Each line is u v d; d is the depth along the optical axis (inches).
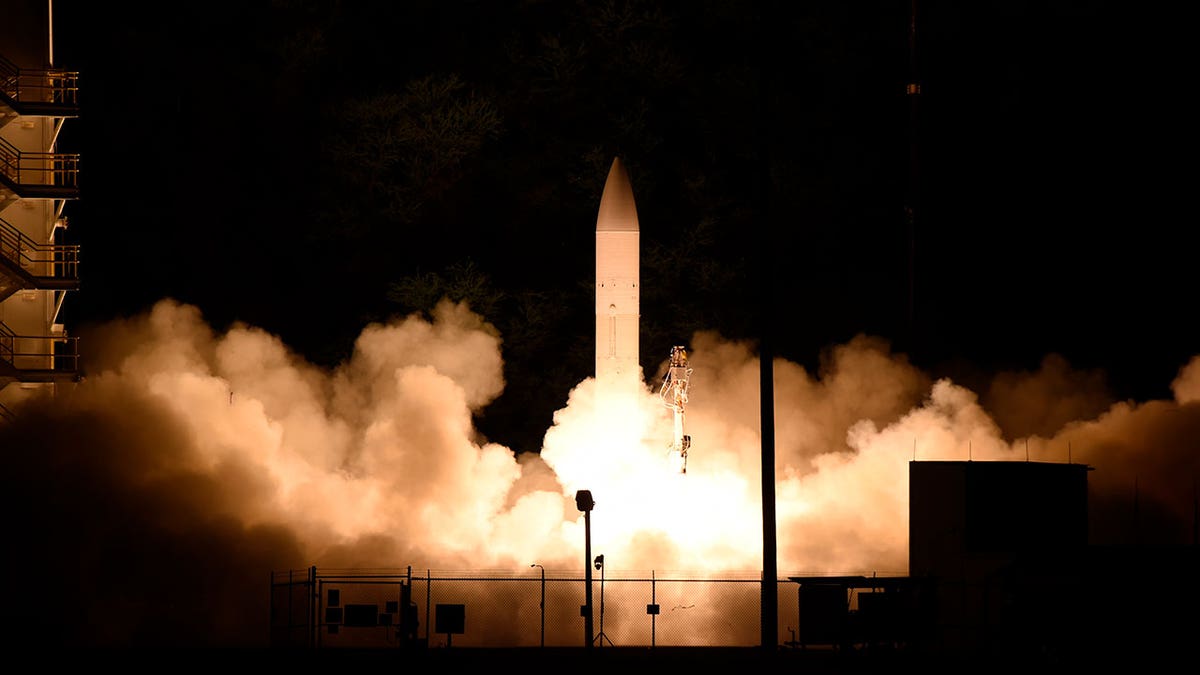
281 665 5039.4
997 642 4992.6
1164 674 4557.1
